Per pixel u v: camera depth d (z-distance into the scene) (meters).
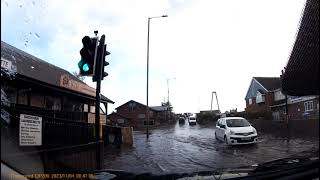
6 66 9.64
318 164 3.79
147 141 27.42
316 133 26.62
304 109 38.72
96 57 9.61
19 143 7.15
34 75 18.72
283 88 9.38
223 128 22.81
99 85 9.84
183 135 35.59
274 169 3.77
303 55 9.20
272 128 38.84
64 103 22.89
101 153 10.27
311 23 9.97
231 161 13.84
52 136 11.59
